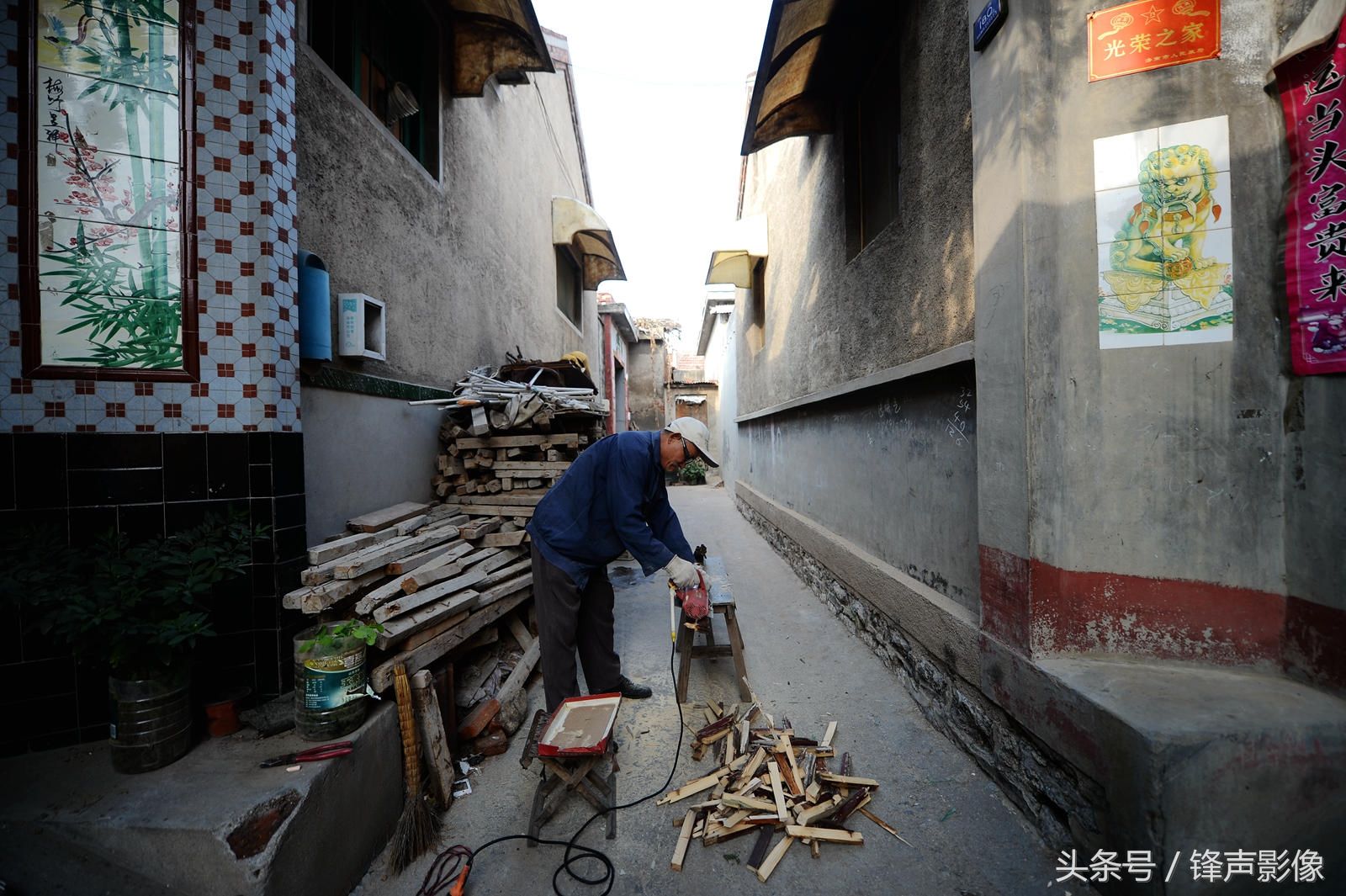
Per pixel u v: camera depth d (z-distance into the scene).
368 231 3.52
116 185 2.27
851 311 4.35
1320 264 1.79
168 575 1.97
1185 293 1.99
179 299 2.34
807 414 5.94
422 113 4.60
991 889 1.94
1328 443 1.79
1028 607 2.13
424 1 4.42
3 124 2.15
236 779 1.83
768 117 4.40
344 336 3.12
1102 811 1.82
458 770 2.65
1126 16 2.01
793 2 3.15
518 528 3.96
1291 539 1.90
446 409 4.48
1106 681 1.94
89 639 1.78
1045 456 2.10
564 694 2.69
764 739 2.74
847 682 3.48
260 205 2.43
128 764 1.88
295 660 2.07
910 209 3.24
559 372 5.91
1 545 1.97
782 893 1.96
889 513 3.75
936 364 2.82
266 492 2.39
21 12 2.17
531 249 7.75
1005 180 2.19
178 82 2.34
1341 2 1.71
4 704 2.11
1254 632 1.97
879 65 3.83
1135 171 2.01
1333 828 1.66
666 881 2.03
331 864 1.87
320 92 3.04
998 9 2.16
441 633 2.65
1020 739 2.26
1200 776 1.62
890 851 2.13
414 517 3.49
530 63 4.84
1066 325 2.08
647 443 2.73
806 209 5.64
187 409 2.34
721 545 7.80
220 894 1.60
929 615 2.95
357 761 2.04
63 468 2.19
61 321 2.21
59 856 1.65
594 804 2.35
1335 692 1.78
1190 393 2.00
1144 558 2.05
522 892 1.99
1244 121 1.94
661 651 4.05
